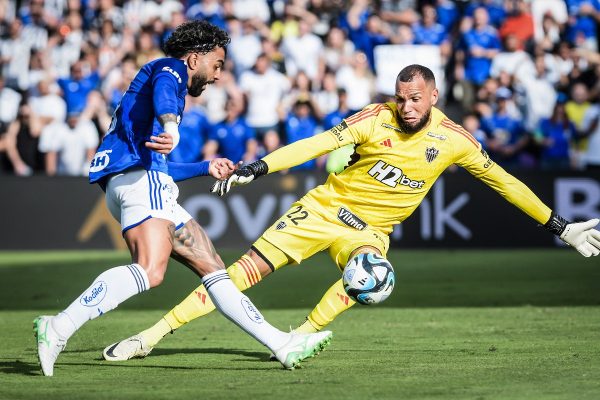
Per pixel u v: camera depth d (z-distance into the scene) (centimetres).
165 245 1706
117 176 1741
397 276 3759
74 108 5044
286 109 5056
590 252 2052
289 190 4775
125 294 1661
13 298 3188
